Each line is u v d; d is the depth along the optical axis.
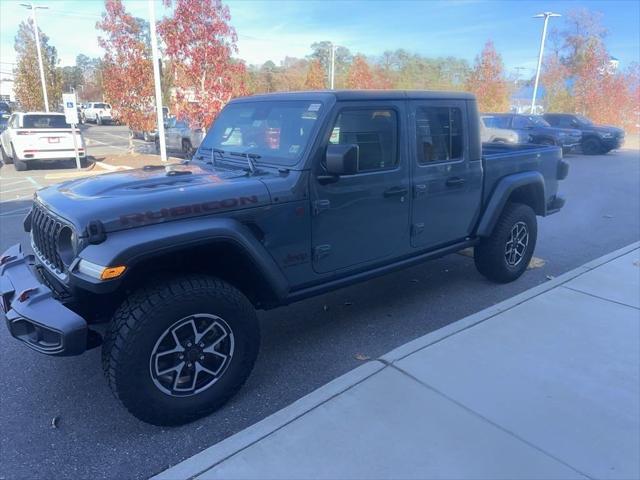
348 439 2.69
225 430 3.00
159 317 2.78
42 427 3.04
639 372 3.37
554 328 4.00
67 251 2.96
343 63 59.19
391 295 5.08
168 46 15.26
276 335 4.22
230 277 3.41
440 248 4.62
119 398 2.79
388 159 3.94
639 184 13.14
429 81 48.06
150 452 2.81
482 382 3.23
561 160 5.99
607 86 31.27
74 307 2.99
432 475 2.44
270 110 3.90
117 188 3.20
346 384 3.17
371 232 3.91
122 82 18.09
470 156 4.62
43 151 14.95
